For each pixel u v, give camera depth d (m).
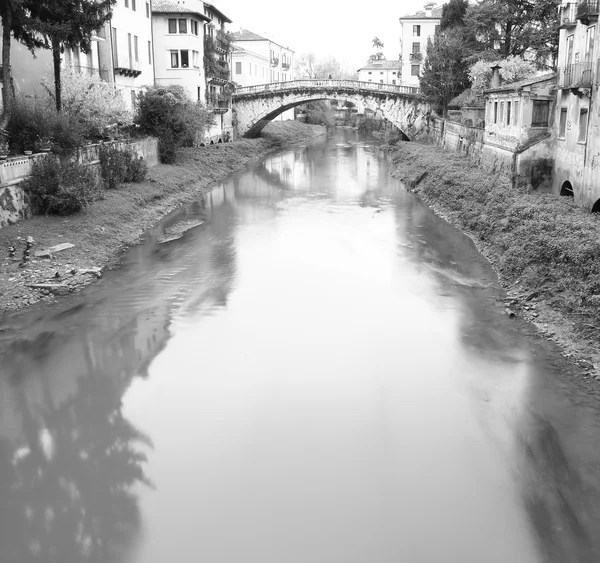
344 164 65.06
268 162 66.25
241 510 12.95
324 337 20.78
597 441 15.05
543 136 33.59
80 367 18.67
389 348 19.97
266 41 105.06
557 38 50.62
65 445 15.06
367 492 13.45
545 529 12.40
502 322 21.69
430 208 41.12
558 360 18.81
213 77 65.19
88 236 29.31
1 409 16.56
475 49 59.50
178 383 17.83
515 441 15.13
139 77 52.22
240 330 21.28
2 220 27.30
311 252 30.48
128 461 14.46
